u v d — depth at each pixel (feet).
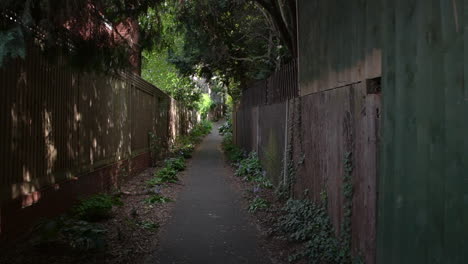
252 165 37.11
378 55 11.72
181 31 38.42
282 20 33.86
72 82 20.93
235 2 42.29
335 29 15.98
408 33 9.28
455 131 7.46
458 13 7.39
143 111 40.88
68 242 15.21
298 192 22.12
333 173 16.10
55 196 18.58
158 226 19.86
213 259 15.40
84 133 22.80
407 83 9.34
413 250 8.95
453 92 7.53
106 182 26.94
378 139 11.84
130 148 34.65
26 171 16.08
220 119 183.83
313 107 19.40
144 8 18.67
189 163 49.80
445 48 7.80
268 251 16.35
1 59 10.47
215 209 24.07
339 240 14.78
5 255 14.11
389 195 10.24
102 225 19.16
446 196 7.73
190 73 61.26
